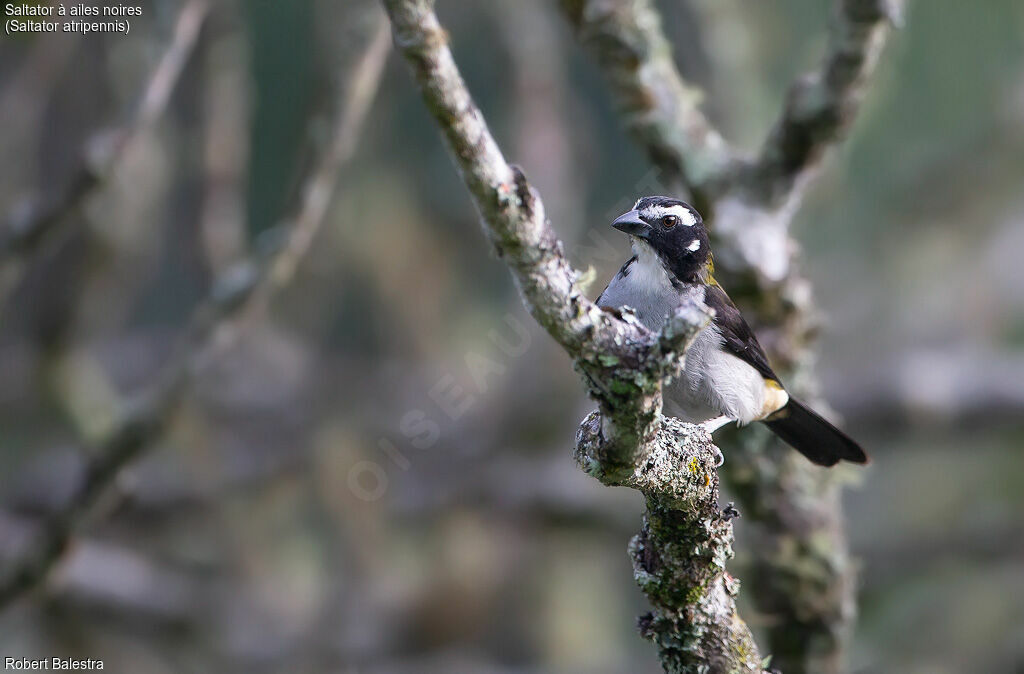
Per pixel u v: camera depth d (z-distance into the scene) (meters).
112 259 12.66
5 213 13.47
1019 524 14.35
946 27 14.83
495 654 14.45
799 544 7.70
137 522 14.14
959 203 15.30
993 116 15.01
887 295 15.41
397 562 14.30
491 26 14.45
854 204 15.24
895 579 14.57
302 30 15.13
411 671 13.96
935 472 14.85
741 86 12.00
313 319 15.74
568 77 15.90
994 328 15.20
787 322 7.64
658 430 4.64
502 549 14.50
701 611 5.23
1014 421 13.18
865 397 13.34
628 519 13.77
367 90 8.88
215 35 12.50
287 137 15.41
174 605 13.61
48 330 12.80
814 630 7.74
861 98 7.21
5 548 12.84
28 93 12.63
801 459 7.72
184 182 13.37
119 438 8.77
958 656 13.95
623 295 7.38
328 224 15.27
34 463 13.88
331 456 14.40
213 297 8.87
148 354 16.89
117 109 11.95
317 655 13.88
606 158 15.89
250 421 14.73
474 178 4.13
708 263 7.53
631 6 7.71
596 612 14.96
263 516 14.48
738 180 7.58
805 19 14.02
